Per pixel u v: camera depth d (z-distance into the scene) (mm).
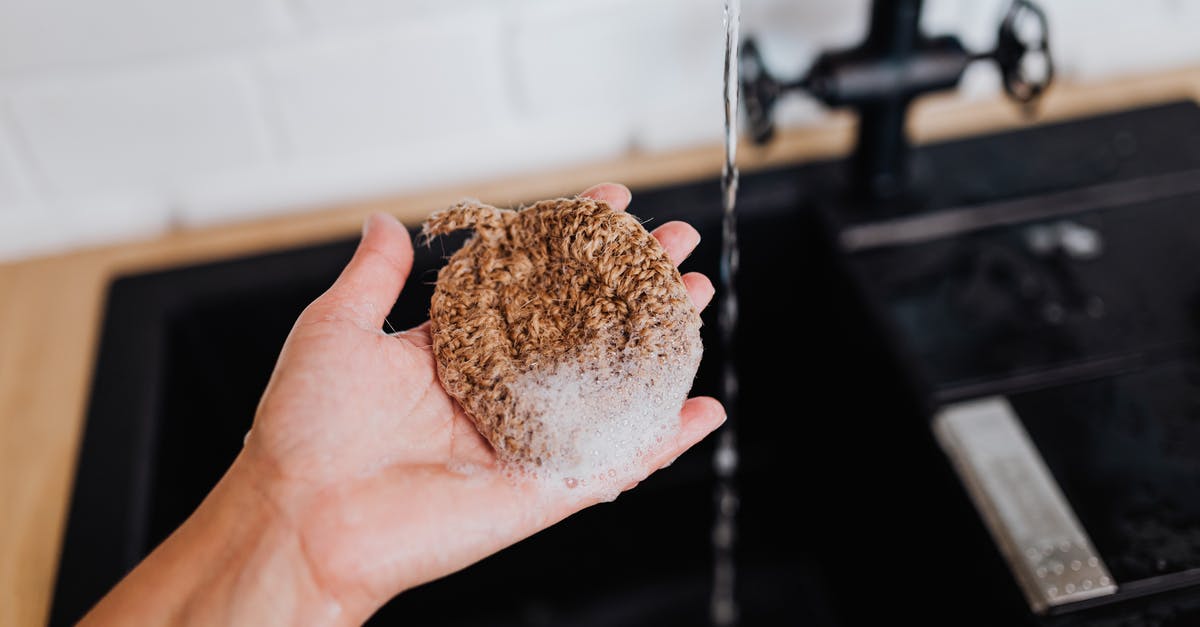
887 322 564
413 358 460
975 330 571
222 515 435
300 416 432
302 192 641
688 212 610
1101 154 638
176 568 430
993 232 609
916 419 536
